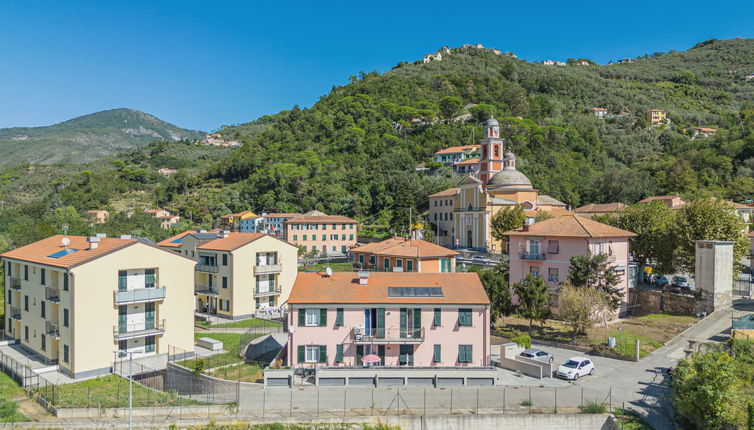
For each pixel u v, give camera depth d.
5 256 61.12
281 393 42.22
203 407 39.06
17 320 59.97
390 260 72.31
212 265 75.56
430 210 149.75
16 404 41.62
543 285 55.53
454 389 42.81
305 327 46.28
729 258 60.84
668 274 76.56
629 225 75.19
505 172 128.88
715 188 143.88
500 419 37.06
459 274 51.03
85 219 179.38
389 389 43.00
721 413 32.66
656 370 45.84
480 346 46.25
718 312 59.31
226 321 70.88
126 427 37.31
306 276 50.41
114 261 50.16
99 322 49.28
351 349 46.22
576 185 166.75
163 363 51.66
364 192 172.25
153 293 52.09
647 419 36.75
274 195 185.00
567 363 45.78
